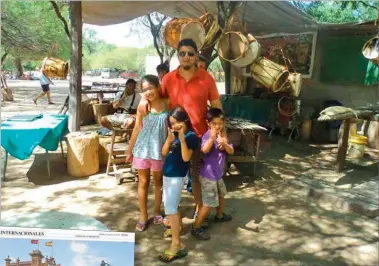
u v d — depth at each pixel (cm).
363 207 367
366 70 755
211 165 300
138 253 287
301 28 845
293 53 881
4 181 442
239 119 509
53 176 465
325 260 280
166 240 309
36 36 1969
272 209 380
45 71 611
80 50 572
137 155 316
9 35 1872
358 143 607
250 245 303
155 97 311
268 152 646
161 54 1323
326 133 766
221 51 477
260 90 890
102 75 3375
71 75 570
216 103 329
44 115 527
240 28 487
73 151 458
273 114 783
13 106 1138
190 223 343
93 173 473
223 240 311
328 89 830
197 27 436
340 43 793
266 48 952
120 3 680
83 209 366
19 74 3228
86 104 830
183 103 315
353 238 317
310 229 334
